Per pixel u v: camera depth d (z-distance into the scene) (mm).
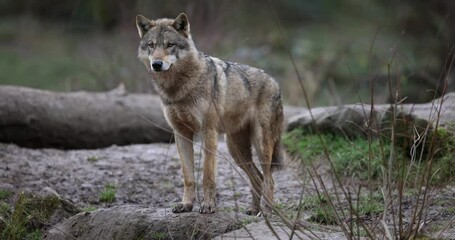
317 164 12906
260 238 8297
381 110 11938
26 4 40938
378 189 11148
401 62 25359
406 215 9602
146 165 13648
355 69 26188
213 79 9938
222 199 11703
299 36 35625
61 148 14969
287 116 16344
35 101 14727
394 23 34969
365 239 8289
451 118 12328
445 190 10711
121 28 25422
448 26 29406
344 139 13383
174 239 9039
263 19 36312
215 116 9852
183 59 9672
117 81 20969
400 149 12141
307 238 8266
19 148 14258
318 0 41781
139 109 15789
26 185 12148
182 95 9750
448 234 8523
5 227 10430
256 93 10656
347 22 39844
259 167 12734
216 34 22656
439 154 11812
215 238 8586
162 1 24859
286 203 11078
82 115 15086
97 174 13000
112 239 9422
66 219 10422
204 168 9562
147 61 10125
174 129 10039
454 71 25094
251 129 10734
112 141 15398
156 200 11922
